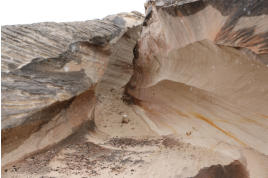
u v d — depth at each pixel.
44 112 5.69
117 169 4.50
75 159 5.12
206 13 4.58
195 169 4.35
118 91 10.30
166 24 5.87
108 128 7.73
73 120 6.70
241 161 4.75
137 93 8.84
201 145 5.61
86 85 7.07
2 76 5.29
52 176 4.21
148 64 8.09
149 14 7.77
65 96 6.25
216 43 4.53
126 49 10.97
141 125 7.93
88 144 6.16
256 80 4.61
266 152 4.61
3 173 4.37
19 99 5.22
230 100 5.34
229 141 5.36
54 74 6.44
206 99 5.98
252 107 4.90
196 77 5.97
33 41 6.52
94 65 7.98
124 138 6.93
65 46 7.12
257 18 3.70
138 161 4.85
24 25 6.83
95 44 8.12
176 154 5.22
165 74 7.13
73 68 7.05
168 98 7.32
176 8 5.08
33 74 5.91
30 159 4.97
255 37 3.79
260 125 4.84
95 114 8.33
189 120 6.55
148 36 7.75
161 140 6.47
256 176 4.47
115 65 10.52
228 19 4.14
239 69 4.80
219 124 5.72
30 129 5.32
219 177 4.25
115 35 9.39
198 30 4.94
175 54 6.25
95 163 4.88
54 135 5.92
